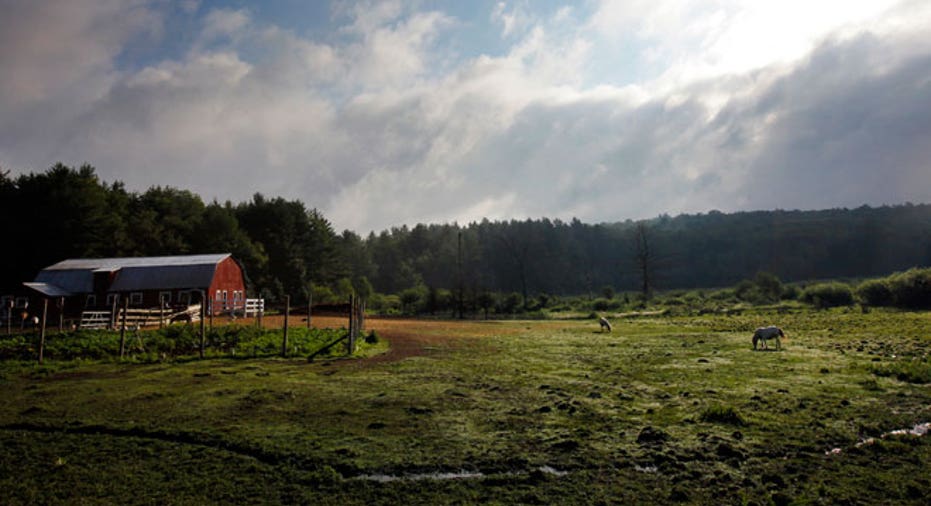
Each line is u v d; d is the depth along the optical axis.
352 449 11.38
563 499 8.90
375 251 191.62
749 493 9.07
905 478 9.57
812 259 189.12
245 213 114.94
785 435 12.32
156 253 85.94
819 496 8.88
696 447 11.50
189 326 34.75
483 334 40.59
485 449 11.45
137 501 8.79
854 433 12.47
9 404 15.40
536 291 168.75
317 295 87.62
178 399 16.08
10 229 66.94
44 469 10.18
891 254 186.62
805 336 35.00
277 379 19.75
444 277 171.00
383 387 18.16
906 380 18.72
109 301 55.81
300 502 8.82
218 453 11.16
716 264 191.88
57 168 73.62
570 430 12.85
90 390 17.50
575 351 29.08
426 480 9.77
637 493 9.14
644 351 28.66
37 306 53.09
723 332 39.78
